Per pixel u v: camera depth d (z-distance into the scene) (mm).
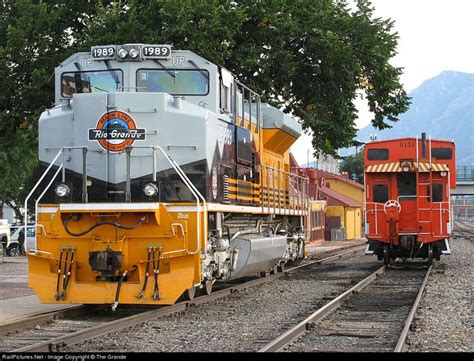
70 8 29438
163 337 10383
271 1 26922
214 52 24922
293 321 12109
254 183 17391
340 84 28734
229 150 14977
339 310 13695
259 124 18188
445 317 12602
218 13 25188
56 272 12633
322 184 69625
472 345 9891
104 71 14055
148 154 12898
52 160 13148
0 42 30562
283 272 21828
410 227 24578
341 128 29891
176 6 24969
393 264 26719
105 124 12891
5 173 44250
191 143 13047
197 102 14078
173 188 12797
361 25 28719
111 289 12336
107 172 12836
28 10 28000
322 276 21562
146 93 12984
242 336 10539
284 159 22016
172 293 12328
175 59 14125
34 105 27297
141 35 25266
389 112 31094
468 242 48750
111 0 29141
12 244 36500
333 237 61250
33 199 32406
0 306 14430
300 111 29250
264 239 17609
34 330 11094
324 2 29328
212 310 13406
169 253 12445
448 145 24203
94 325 11672
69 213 12594
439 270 22922
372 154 24781
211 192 13414
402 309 13867
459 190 80438
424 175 24359
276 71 27719
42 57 27953
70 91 14195
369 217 24766
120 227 12484
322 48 27578
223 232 15094
